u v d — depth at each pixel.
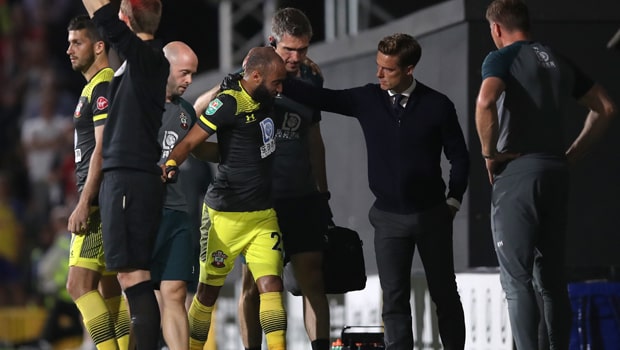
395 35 25.36
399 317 25.84
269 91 25.36
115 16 23.91
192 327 27.31
